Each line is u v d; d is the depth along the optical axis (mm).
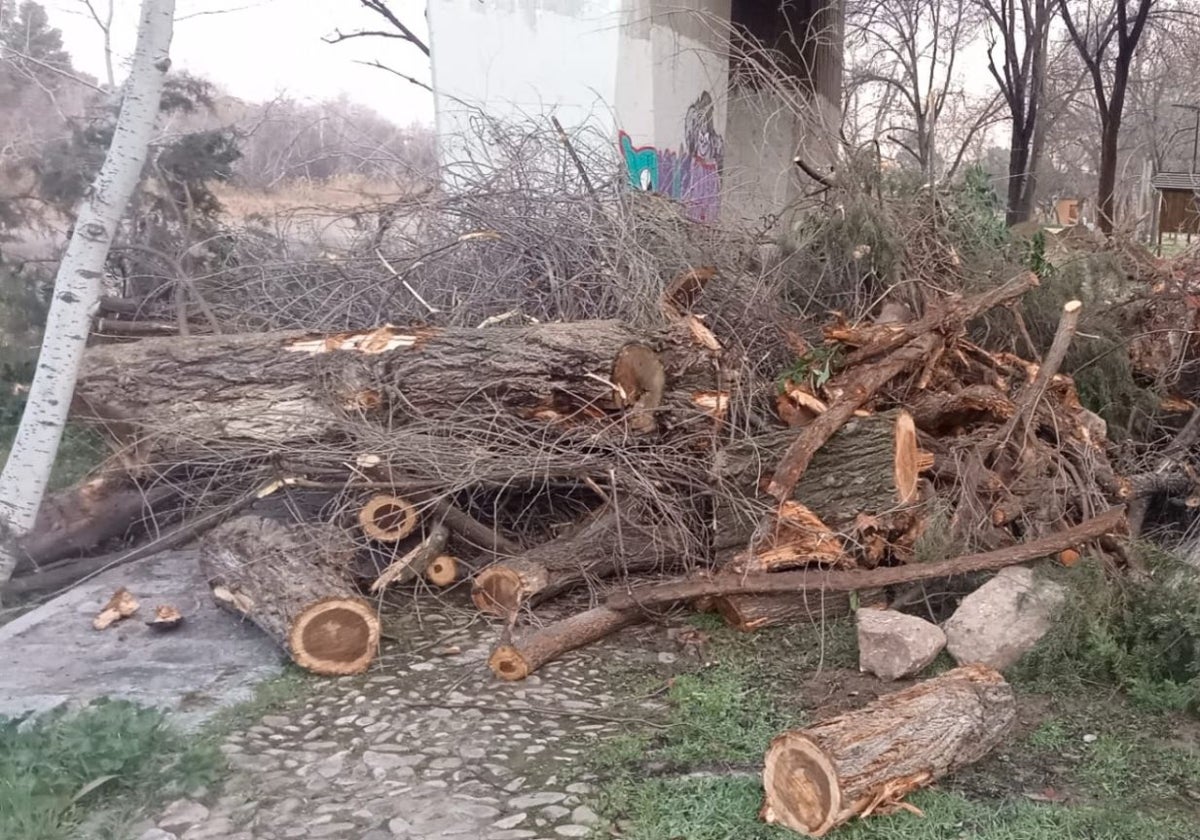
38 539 5531
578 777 3502
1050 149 25875
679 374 5277
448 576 5242
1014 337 6473
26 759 3271
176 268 6938
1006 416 5508
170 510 5930
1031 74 19156
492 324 5816
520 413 5152
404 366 5062
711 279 6156
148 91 4996
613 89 9969
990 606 4453
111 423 5305
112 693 4105
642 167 10250
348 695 4145
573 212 6340
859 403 5129
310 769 3539
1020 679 4293
